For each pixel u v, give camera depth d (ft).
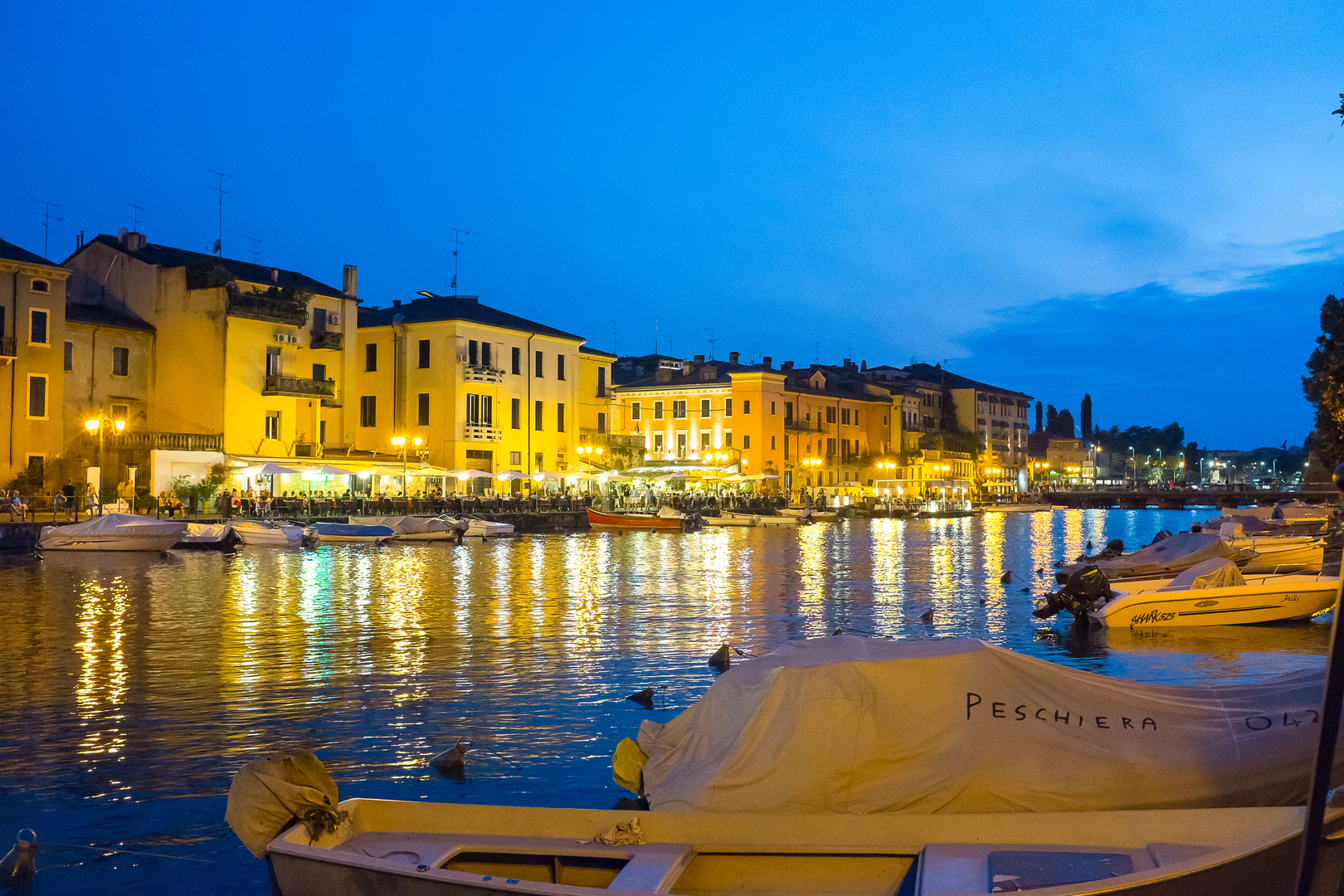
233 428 190.19
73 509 158.40
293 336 202.18
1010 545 187.62
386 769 39.45
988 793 27.81
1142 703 29.94
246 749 42.01
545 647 65.98
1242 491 475.31
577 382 274.16
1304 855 18.21
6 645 65.57
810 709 29.01
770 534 227.81
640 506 269.44
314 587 101.40
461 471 219.00
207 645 65.62
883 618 82.07
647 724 36.81
